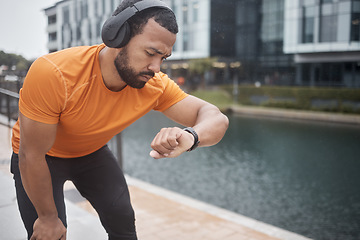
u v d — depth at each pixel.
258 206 11.65
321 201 11.91
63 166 1.15
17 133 1.09
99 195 1.20
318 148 21.39
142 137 23.66
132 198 4.23
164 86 1.07
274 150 21.30
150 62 0.82
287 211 10.93
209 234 3.20
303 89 33.91
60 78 0.84
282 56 36.03
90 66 0.89
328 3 30.92
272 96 36.31
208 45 37.56
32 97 0.84
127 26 0.79
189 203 4.08
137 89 1.00
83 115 0.93
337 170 16.27
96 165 1.20
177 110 1.10
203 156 20.12
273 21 36.22
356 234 8.54
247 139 24.95
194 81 39.62
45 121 0.86
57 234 0.98
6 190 2.54
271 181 14.88
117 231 1.24
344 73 31.02
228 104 38.28
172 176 15.70
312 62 33.25
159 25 0.79
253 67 38.69
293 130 27.91
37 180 0.92
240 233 3.25
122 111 1.00
